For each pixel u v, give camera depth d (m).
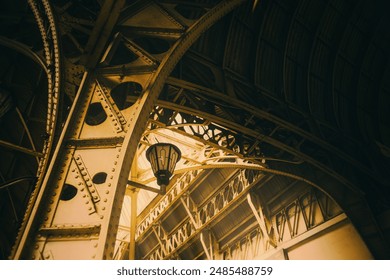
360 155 13.68
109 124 5.03
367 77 14.38
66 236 3.94
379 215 12.61
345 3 12.55
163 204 19.94
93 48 5.67
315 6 11.98
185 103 10.45
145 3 6.45
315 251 13.58
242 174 16.16
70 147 4.72
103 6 5.32
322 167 12.55
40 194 4.15
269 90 11.74
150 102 5.36
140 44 8.69
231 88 10.57
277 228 15.53
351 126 13.95
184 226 19.97
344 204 13.23
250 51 11.21
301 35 12.17
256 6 9.83
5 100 9.56
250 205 15.91
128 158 4.60
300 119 12.55
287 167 13.20
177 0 6.76
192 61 10.05
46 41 6.00
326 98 13.30
